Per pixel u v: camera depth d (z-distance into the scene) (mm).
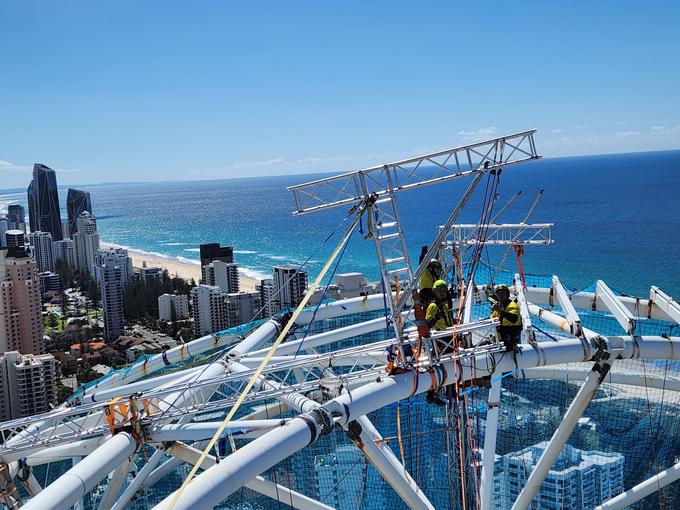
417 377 20922
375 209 20781
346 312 39094
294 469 35000
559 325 25859
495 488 34625
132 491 28234
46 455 25281
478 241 23766
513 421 38000
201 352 39031
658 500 34875
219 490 17219
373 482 34656
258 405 36312
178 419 24891
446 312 21703
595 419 38438
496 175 21719
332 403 20141
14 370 104625
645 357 23578
